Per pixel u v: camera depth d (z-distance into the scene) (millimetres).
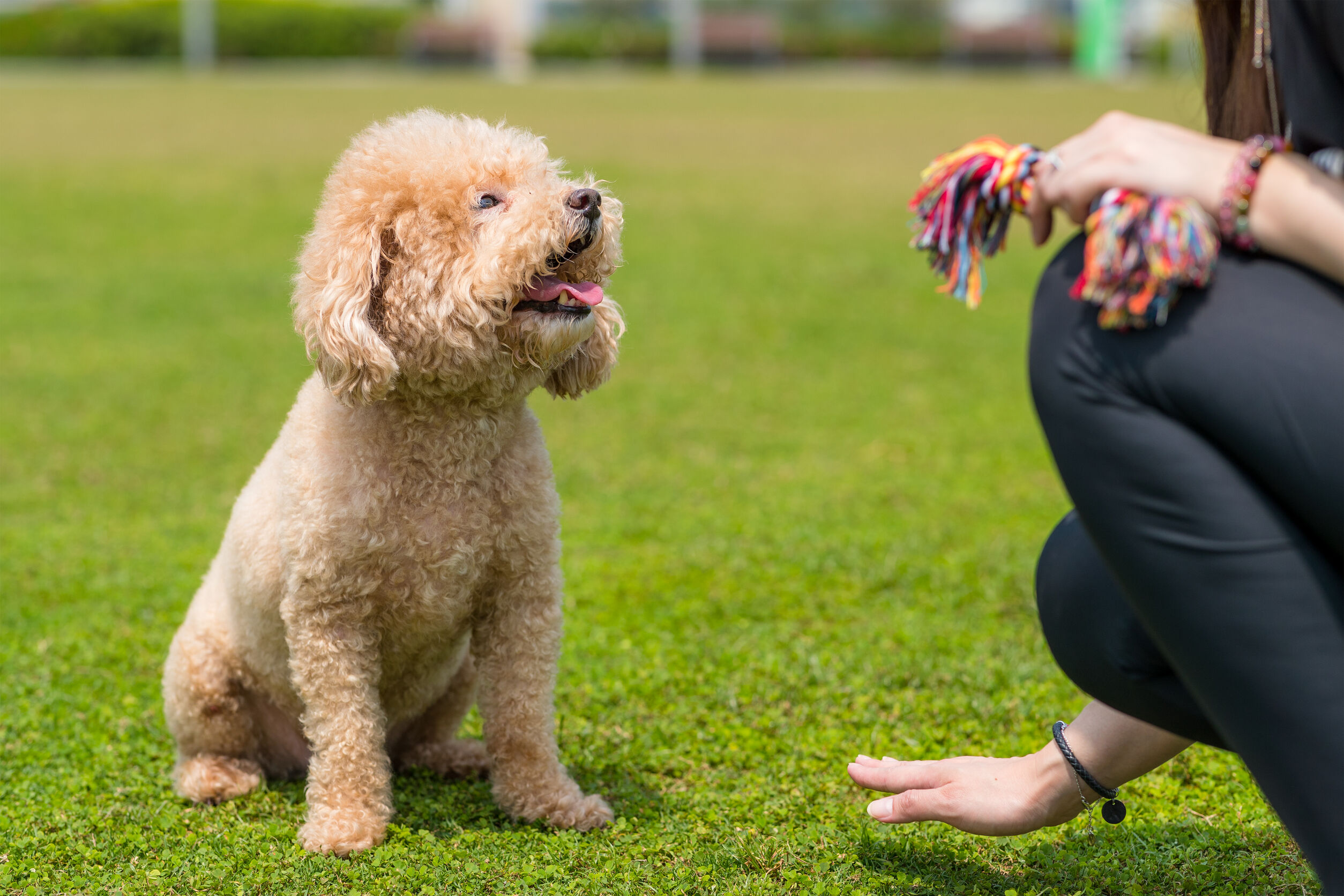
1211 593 1777
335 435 2912
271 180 17250
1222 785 3092
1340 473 1692
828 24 53625
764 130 23828
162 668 4082
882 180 17969
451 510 2910
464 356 2854
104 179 17141
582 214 2982
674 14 48594
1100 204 1816
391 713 3279
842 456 6652
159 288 10891
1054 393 1873
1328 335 1715
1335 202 1709
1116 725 2439
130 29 48625
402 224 2855
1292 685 1744
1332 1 1757
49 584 4805
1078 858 2721
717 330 9633
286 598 2955
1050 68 47188
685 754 3400
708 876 2703
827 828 2912
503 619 3062
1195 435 1779
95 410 7453
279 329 9656
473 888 2676
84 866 2822
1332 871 1760
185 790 3219
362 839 2902
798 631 4316
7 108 27484
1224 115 2203
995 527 5453
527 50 49469
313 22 49750
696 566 4973
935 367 8633
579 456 6641
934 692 3732
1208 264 1742
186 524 5629
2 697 3816
